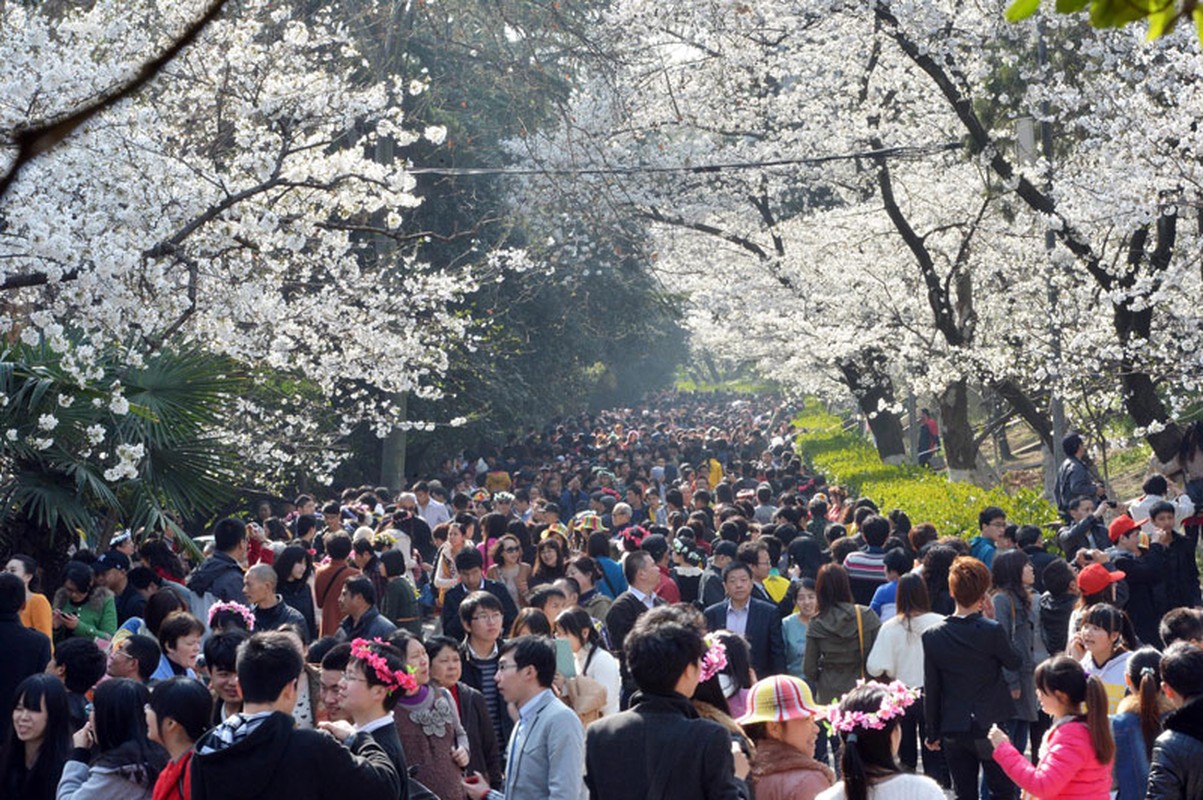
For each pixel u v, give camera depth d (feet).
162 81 47.85
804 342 100.78
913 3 70.85
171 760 20.72
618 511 57.21
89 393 42.04
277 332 50.06
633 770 18.07
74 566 37.91
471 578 40.96
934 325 93.50
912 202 94.22
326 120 46.14
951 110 87.20
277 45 47.06
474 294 115.14
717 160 95.20
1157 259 70.18
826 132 92.58
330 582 43.75
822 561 50.19
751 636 37.17
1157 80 64.08
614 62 78.74
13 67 39.22
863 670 36.27
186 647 28.27
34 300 44.75
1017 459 154.10
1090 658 30.86
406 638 25.02
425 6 86.43
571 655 28.94
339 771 18.19
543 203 90.07
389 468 95.20
